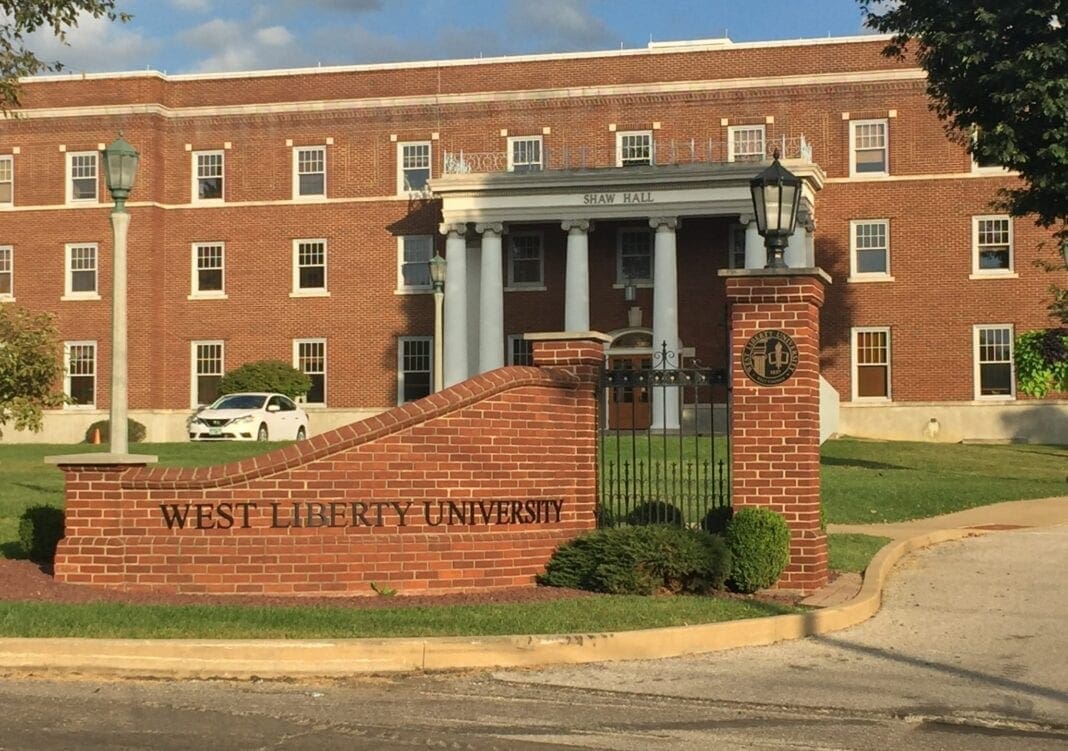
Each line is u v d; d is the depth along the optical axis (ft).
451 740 28.27
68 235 155.12
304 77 153.58
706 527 49.06
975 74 89.20
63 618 38.75
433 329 149.79
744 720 30.76
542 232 146.41
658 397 134.92
